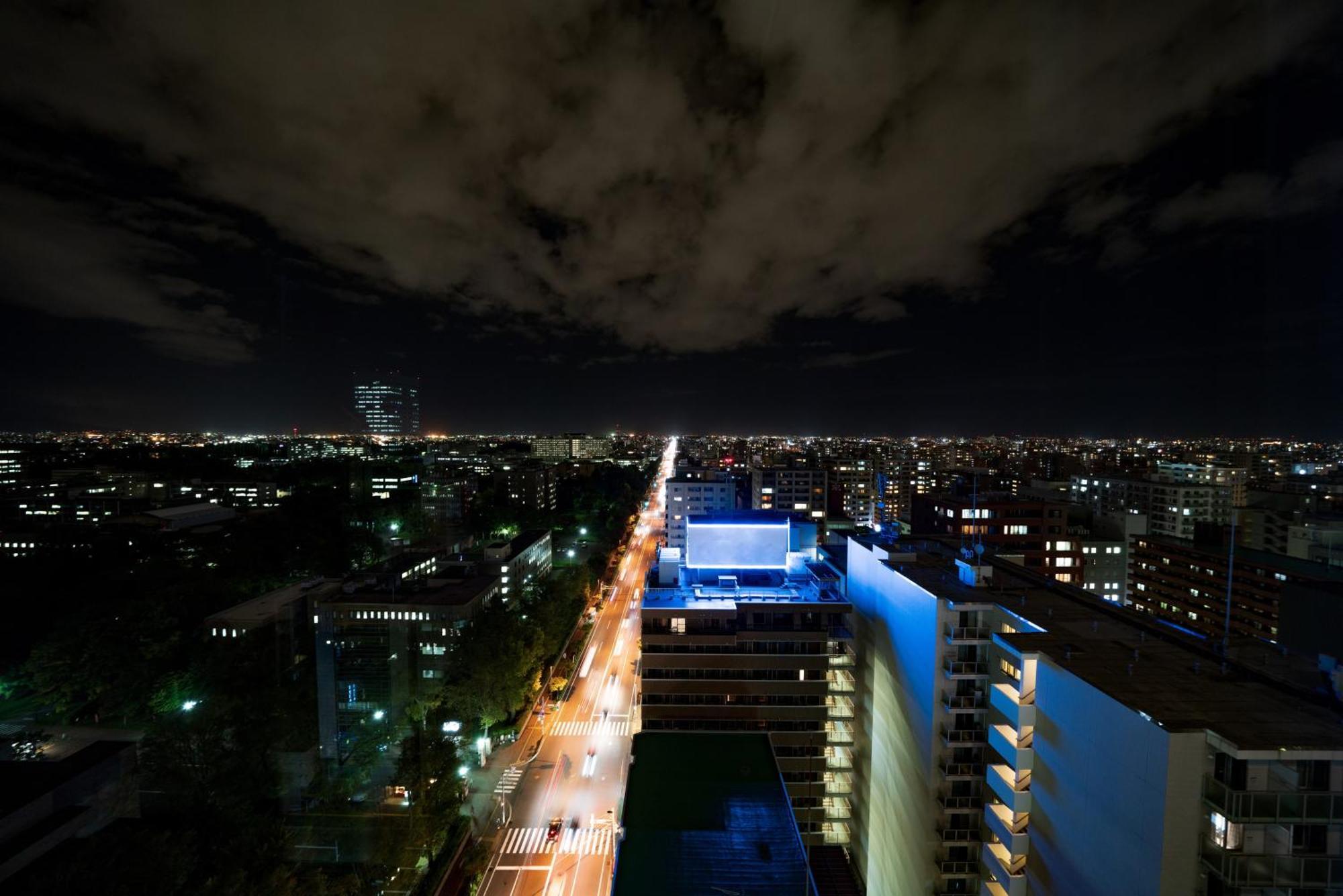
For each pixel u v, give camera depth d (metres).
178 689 78.81
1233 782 23.73
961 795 41.78
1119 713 27.38
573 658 105.69
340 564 135.75
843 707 58.81
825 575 69.88
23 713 80.44
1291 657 33.16
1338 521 92.75
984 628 42.12
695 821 35.19
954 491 119.62
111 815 56.25
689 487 169.62
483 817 64.31
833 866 54.44
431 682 85.62
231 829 51.25
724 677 57.19
